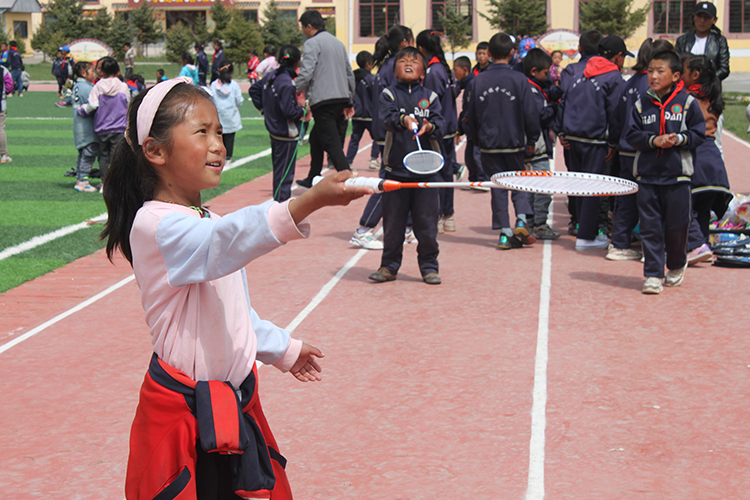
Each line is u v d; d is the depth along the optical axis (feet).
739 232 25.71
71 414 14.17
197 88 6.98
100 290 22.81
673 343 17.35
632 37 151.94
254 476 6.88
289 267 25.08
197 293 6.78
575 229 30.14
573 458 12.14
